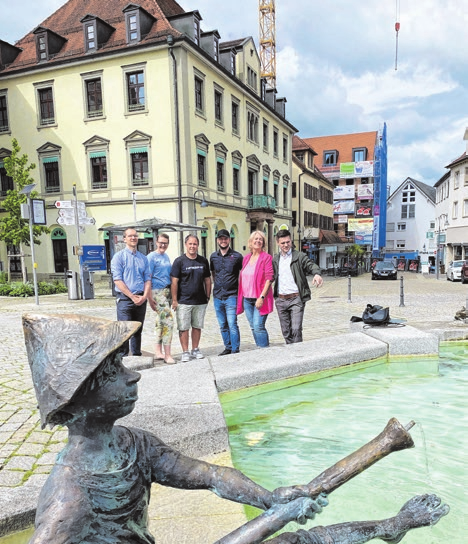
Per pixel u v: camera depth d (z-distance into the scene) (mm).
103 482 1057
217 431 2930
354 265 43344
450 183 38375
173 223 14672
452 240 38094
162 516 2164
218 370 4172
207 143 23375
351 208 56344
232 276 5930
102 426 1092
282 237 5840
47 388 972
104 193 23000
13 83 24344
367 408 3748
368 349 5047
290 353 4793
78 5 26016
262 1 55781
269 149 33438
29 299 15711
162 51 21000
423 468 2674
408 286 22719
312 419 3529
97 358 988
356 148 58281
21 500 2197
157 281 5664
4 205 20234
